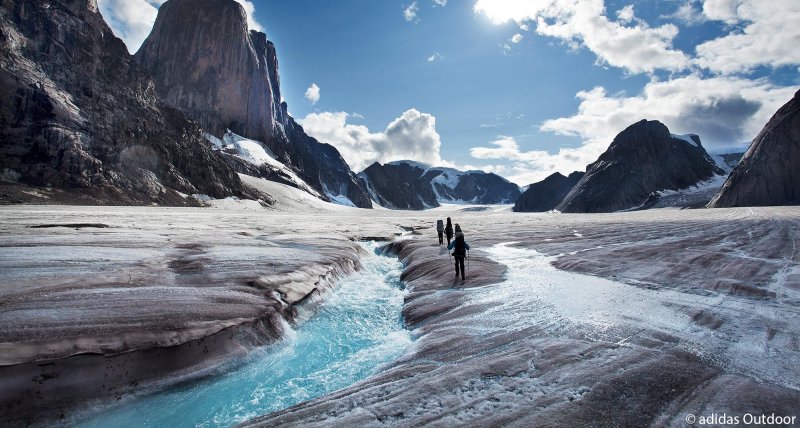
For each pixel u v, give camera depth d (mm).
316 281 12125
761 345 6344
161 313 7496
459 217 64312
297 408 4910
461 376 5387
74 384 5516
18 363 5227
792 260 13820
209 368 6750
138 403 5750
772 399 4559
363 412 4555
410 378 5508
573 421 4125
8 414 4906
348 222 44281
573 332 7176
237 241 19094
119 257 12328
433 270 14672
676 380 5078
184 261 12641
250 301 9039
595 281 11820
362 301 12086
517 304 9492
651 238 21938
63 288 8398
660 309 8531
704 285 10680
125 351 6121
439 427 4094
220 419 5457
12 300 7312
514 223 41094
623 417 4207
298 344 8445
